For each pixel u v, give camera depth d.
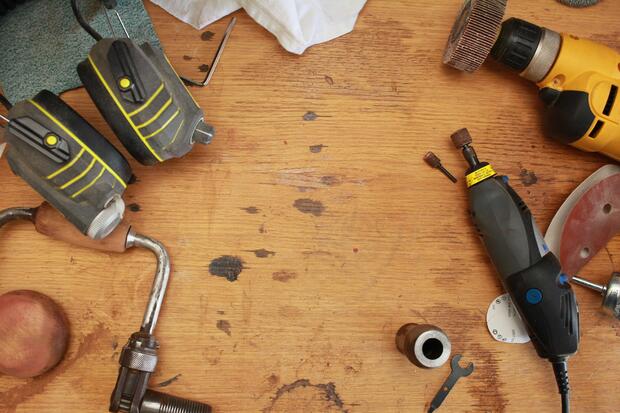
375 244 0.83
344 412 0.77
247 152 0.84
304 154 0.85
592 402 0.81
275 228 0.82
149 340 0.73
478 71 0.90
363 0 0.90
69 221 0.73
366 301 0.81
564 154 0.88
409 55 0.90
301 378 0.78
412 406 0.79
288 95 0.87
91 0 0.86
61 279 0.78
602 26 0.94
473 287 0.83
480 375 0.80
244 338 0.78
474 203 0.79
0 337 0.72
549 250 0.79
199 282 0.79
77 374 0.76
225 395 0.77
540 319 0.75
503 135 0.88
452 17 0.92
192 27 0.88
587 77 0.79
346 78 0.88
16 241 0.79
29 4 0.87
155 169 0.82
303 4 0.87
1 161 0.82
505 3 0.78
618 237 0.86
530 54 0.80
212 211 0.82
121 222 0.77
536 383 0.81
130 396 0.70
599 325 0.83
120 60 0.67
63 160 0.67
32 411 0.74
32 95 0.84
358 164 0.85
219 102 0.86
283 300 0.80
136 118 0.68
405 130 0.87
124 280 0.79
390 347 0.80
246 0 0.87
